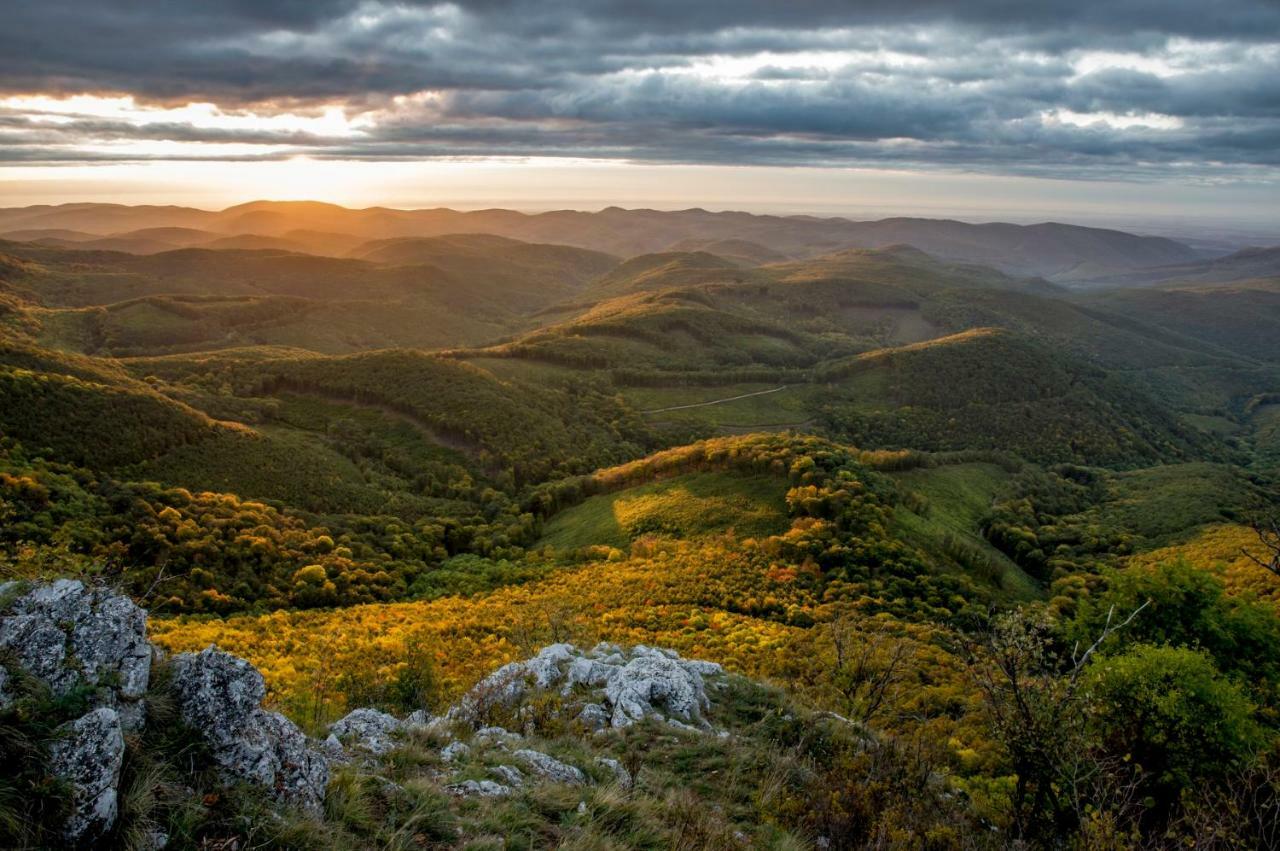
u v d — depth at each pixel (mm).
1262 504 118125
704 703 21172
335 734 14750
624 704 19391
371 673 26484
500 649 38156
